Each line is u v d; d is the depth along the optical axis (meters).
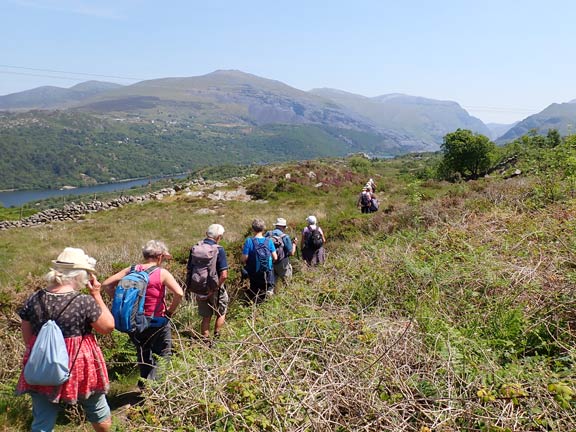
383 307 4.88
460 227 7.29
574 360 3.18
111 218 27.12
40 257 16.23
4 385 4.93
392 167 97.62
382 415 2.84
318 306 4.87
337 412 2.99
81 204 32.69
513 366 3.23
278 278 7.68
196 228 21.42
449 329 3.74
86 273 3.45
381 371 3.25
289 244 7.71
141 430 2.95
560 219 6.64
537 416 2.75
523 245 5.84
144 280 4.45
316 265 8.40
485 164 42.97
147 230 21.70
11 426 4.13
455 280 4.95
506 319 4.05
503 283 4.61
